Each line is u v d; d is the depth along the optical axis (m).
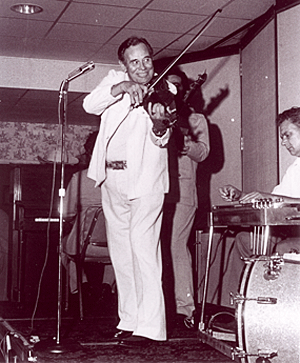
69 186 4.45
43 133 8.84
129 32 5.81
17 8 5.18
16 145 8.73
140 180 3.06
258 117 5.46
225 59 6.17
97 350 2.88
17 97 7.14
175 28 5.68
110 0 4.97
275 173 4.99
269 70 5.15
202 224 5.91
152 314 3.00
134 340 2.99
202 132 3.94
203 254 5.02
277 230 3.68
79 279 4.21
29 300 5.38
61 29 5.71
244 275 2.53
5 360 3.38
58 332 2.96
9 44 6.20
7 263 6.29
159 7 5.12
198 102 6.33
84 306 4.96
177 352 2.83
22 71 6.69
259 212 2.56
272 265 2.46
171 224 3.95
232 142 6.05
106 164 3.20
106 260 4.27
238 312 2.48
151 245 3.05
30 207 5.60
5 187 8.08
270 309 2.41
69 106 7.59
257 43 5.48
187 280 3.95
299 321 2.30
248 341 2.45
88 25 5.61
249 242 4.04
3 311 4.73
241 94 5.96
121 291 3.25
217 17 5.36
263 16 5.24
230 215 2.82
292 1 4.72
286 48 4.82
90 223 4.11
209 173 6.20
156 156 3.10
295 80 4.68
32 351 2.80
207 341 2.84
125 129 3.14
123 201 3.18
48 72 6.77
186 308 3.93
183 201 3.94
